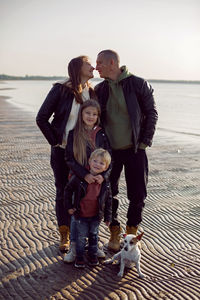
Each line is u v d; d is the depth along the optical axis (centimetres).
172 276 393
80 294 356
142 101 432
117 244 458
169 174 888
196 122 2261
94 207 406
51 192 712
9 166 938
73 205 407
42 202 650
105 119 442
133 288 368
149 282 380
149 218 584
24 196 686
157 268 412
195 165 994
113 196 461
